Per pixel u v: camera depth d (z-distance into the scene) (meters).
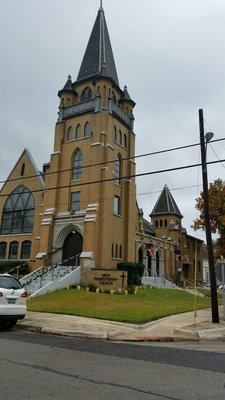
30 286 29.22
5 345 10.54
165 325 15.50
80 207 36.31
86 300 23.70
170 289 37.53
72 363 8.30
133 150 42.06
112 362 8.54
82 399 5.68
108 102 38.47
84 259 33.03
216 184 27.88
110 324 15.24
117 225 37.41
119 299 24.53
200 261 71.88
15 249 41.91
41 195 41.31
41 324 15.00
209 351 10.39
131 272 35.25
